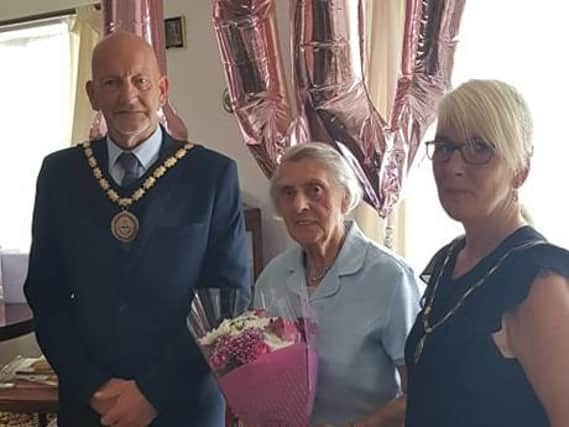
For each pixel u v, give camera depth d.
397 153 2.17
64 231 1.54
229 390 1.20
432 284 1.08
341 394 1.30
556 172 2.23
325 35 2.09
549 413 0.84
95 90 1.53
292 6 2.14
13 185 3.49
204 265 1.54
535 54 2.25
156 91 1.55
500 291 0.89
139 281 1.49
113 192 1.53
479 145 0.91
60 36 3.33
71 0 3.19
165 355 1.47
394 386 1.33
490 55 2.31
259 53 2.25
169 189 1.54
